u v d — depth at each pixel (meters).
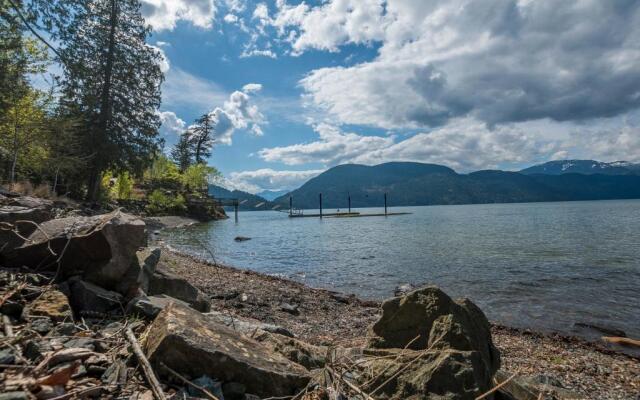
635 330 11.70
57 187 32.28
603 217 83.19
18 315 3.74
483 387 4.06
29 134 22.56
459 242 36.34
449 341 4.49
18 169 26.33
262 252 30.41
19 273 4.69
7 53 17.88
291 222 82.50
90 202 30.75
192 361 3.17
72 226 5.38
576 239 38.03
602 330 11.62
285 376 3.49
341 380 3.77
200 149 86.56
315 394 3.56
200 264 19.22
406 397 3.91
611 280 18.55
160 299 5.38
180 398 2.79
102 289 4.96
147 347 3.34
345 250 31.58
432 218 94.50
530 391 5.50
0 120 21.22
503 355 9.12
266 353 3.83
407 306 5.07
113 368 2.97
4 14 8.92
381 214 116.62
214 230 51.44
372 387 4.09
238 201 82.31
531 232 47.41
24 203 6.65
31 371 2.61
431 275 20.17
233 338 3.77
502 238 39.94
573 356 9.23
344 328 10.59
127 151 32.66
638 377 7.94
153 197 56.22
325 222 81.56
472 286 17.44
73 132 26.80
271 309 11.80
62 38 10.11
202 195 77.62
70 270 5.09
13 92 19.91
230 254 29.02
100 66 30.88
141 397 2.73
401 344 4.90
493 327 11.59
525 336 10.84
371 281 19.08
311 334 9.66
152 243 28.14
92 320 4.36
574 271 20.89
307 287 16.41
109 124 31.89
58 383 2.55
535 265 22.91
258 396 3.28
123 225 5.45
